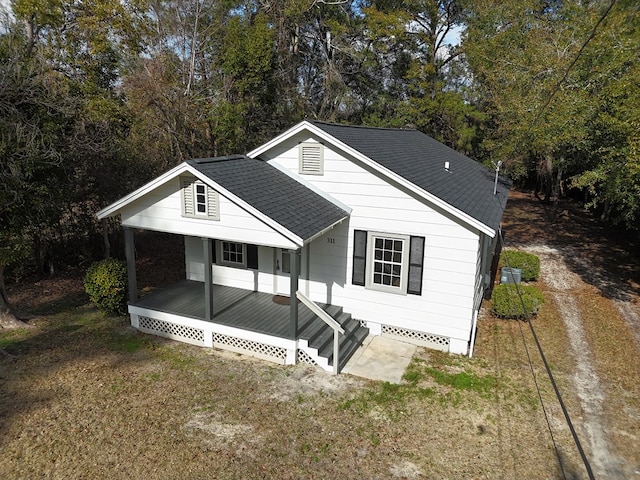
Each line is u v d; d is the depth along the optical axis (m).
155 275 16.34
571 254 19.52
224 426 7.84
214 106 19.64
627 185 13.65
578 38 16.64
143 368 9.77
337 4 26.95
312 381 9.27
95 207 16.86
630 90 13.42
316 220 9.96
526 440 7.52
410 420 8.04
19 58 10.91
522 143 18.98
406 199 10.38
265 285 12.51
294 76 26.16
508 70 19.39
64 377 9.37
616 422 8.03
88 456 7.09
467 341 10.32
